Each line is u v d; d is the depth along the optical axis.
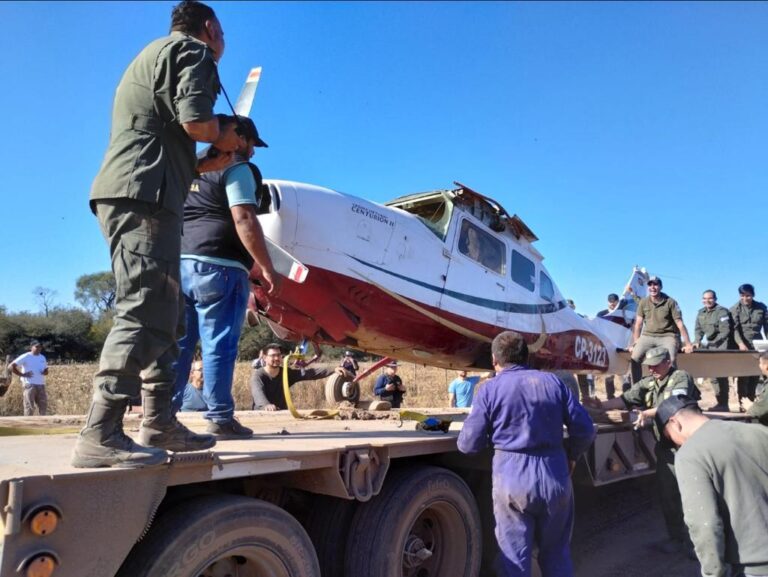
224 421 3.14
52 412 14.57
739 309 9.33
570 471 3.69
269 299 4.78
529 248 6.91
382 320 5.18
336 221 4.77
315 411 5.11
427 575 3.60
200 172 2.84
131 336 2.05
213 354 3.12
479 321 5.88
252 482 2.88
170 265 2.15
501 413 3.29
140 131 2.14
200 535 2.20
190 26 2.43
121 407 2.03
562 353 7.38
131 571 2.09
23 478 1.73
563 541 3.35
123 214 2.09
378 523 3.08
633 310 11.39
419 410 6.26
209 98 2.16
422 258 5.41
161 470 2.09
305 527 3.23
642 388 5.43
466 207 6.12
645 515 6.27
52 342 42.41
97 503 1.90
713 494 2.37
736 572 2.35
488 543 4.11
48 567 1.75
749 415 5.06
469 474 4.11
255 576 2.50
